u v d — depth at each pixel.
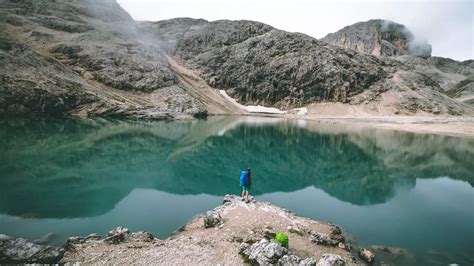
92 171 26.62
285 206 19.86
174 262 10.30
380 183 27.92
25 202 17.88
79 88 67.56
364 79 127.88
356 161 38.81
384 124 89.50
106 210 17.44
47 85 60.94
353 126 83.75
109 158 32.38
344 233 15.61
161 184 23.98
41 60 66.56
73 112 63.03
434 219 18.25
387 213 19.11
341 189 25.31
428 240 15.11
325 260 9.79
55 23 98.00
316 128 76.06
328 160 39.06
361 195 23.58
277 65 130.75
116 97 74.62
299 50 133.50
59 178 23.53
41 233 13.91
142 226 15.35
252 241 12.20
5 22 90.00
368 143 53.47
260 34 147.50
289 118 108.94
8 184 21.14
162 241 12.30
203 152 39.53
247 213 15.78
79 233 14.09
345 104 121.50
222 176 27.69
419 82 136.00
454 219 18.33
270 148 45.84
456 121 94.44
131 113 70.12
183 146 42.62
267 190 23.86
